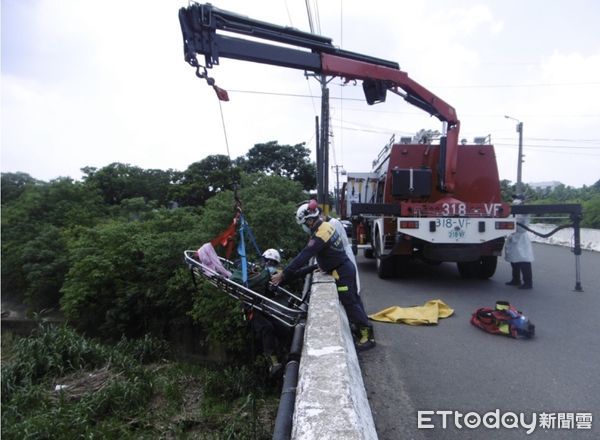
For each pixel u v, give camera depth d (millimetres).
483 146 8453
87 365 10758
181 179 35719
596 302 6527
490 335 5051
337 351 2607
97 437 7426
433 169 8438
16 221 22219
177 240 13117
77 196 26000
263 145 41281
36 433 7406
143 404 8781
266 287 5191
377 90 7102
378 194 10117
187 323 12586
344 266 4691
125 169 35594
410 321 5551
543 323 5473
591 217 20141
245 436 6984
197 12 4953
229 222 11336
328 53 6383
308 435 1663
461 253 7457
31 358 10594
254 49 5559
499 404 3357
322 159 15930
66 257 16938
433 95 7625
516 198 8273
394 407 3350
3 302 18828
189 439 7414
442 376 3912
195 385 9727
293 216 11227
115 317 13734
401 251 8094
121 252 14062
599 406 3283
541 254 13336
